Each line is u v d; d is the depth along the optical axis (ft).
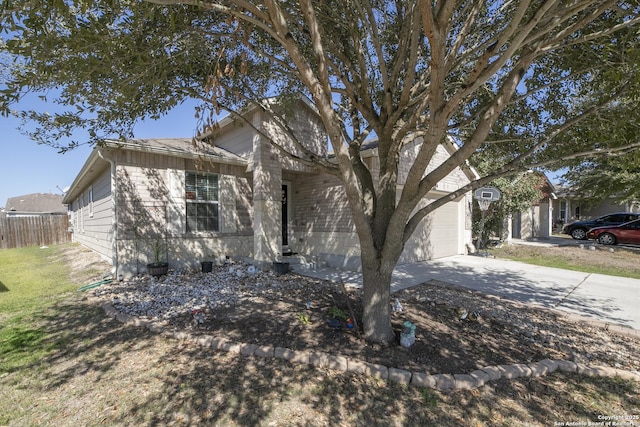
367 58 17.69
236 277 23.13
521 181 42.93
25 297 19.20
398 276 24.79
